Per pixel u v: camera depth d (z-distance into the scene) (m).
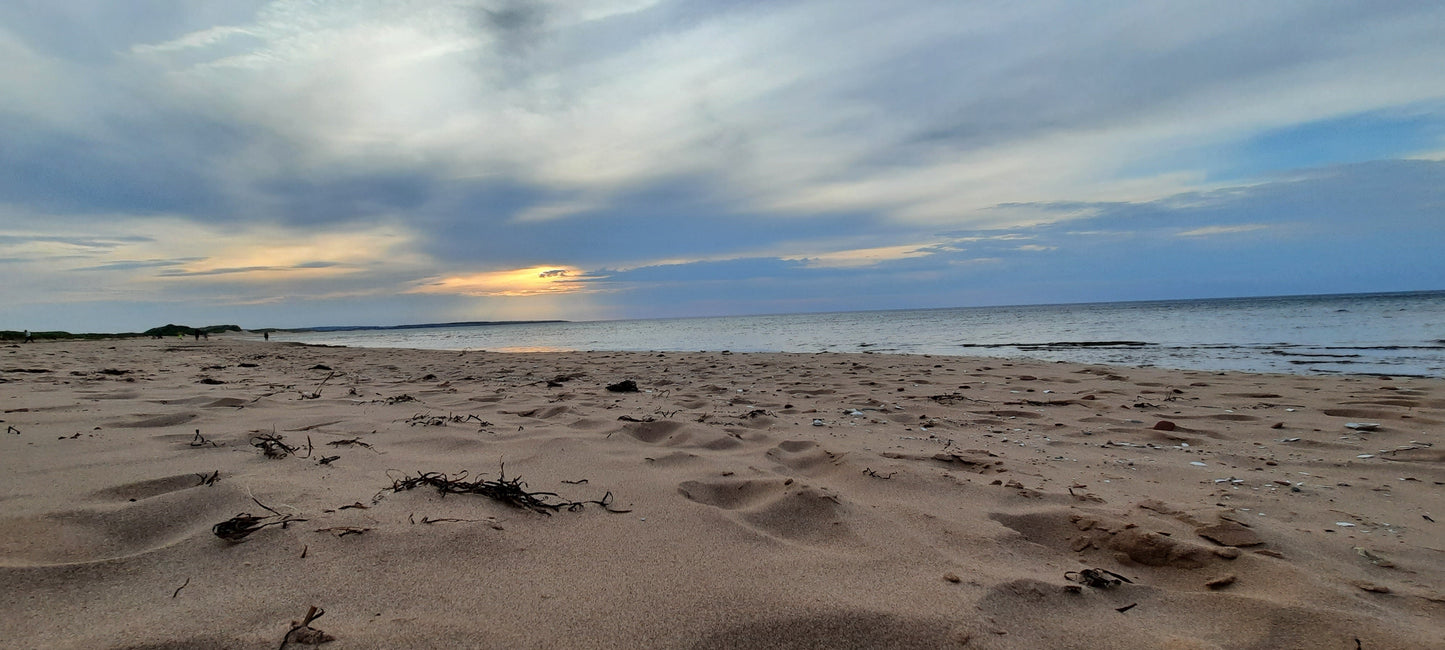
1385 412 4.78
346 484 2.47
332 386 6.59
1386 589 1.79
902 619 1.55
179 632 1.36
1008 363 10.38
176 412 4.02
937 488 2.81
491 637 1.42
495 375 8.51
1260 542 2.14
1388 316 25.23
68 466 2.60
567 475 2.81
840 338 23.66
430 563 1.78
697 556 1.93
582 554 1.92
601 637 1.44
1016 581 1.80
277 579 1.63
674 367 10.02
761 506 2.45
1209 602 1.74
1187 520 2.38
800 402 5.72
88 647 1.29
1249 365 9.91
